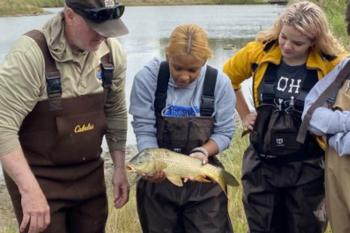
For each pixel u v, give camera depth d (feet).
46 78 12.35
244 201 15.75
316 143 14.71
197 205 13.82
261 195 15.40
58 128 12.60
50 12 133.80
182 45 12.75
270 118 14.85
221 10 150.71
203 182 13.74
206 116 13.60
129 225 20.31
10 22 114.32
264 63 14.97
